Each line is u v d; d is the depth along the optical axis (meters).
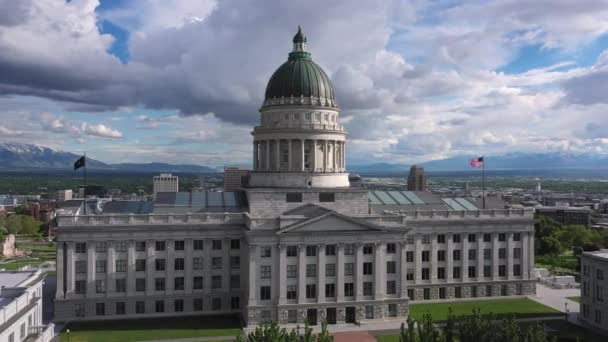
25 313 69.00
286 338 67.19
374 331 102.50
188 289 113.44
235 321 109.00
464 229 128.25
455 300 126.62
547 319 109.44
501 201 141.50
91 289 109.25
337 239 108.12
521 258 132.00
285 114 128.25
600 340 95.69
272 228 106.19
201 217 114.25
